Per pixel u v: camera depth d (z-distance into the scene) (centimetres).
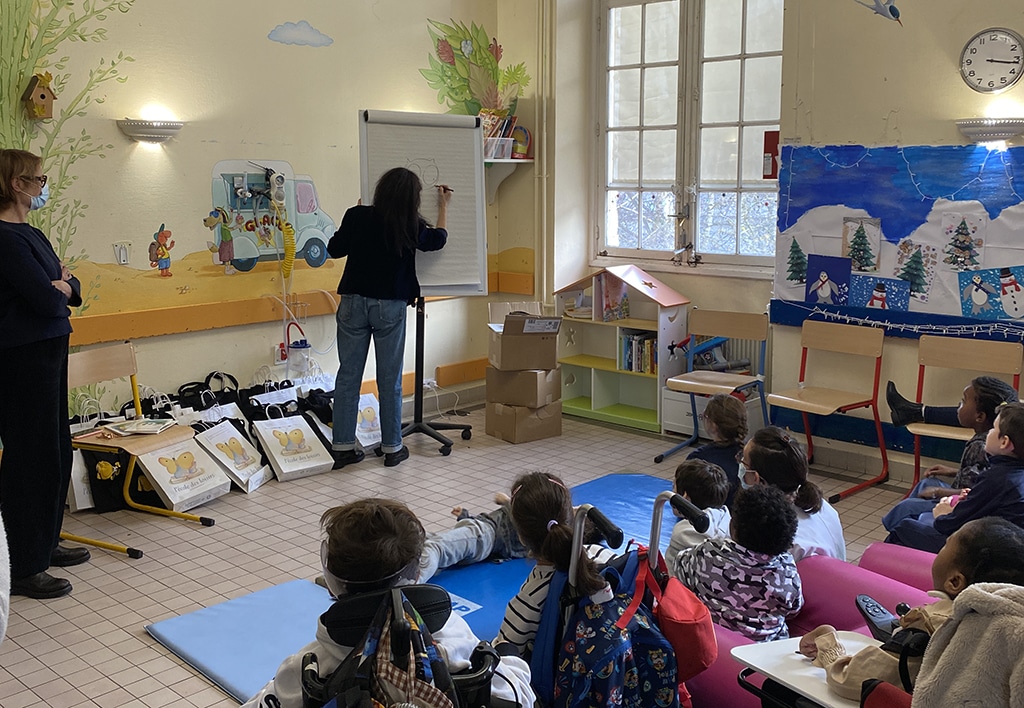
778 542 242
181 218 481
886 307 475
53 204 435
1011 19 418
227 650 299
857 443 495
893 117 459
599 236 637
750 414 519
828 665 184
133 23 453
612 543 194
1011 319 436
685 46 569
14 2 412
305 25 523
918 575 285
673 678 204
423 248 498
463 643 176
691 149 576
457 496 451
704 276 575
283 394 520
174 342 486
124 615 329
